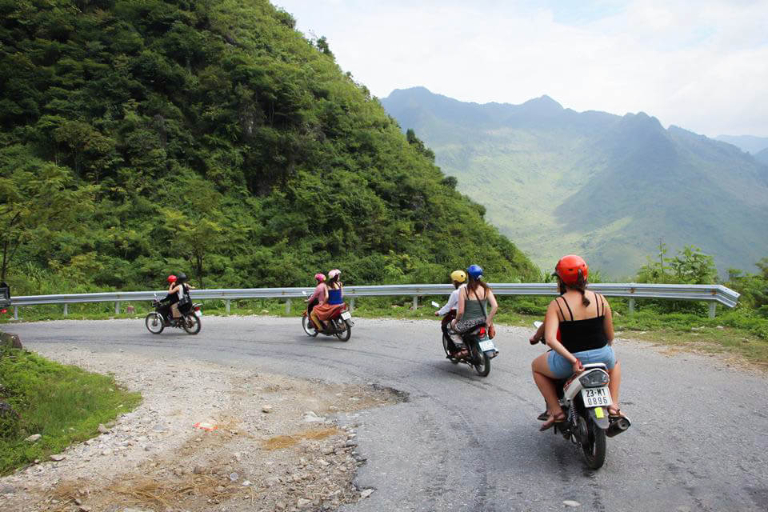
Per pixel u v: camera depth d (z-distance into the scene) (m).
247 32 63.97
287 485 4.23
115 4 56.28
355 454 4.77
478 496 3.72
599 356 3.95
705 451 4.26
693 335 9.11
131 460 4.87
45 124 41.69
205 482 4.36
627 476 3.88
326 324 11.07
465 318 7.39
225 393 7.33
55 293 23.28
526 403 6.00
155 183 41.25
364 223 45.59
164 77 49.28
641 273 13.49
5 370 7.58
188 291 13.29
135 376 8.61
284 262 35.06
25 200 20.83
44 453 5.07
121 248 32.81
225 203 43.22
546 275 14.69
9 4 50.47
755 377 6.46
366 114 66.81
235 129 48.03
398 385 7.33
